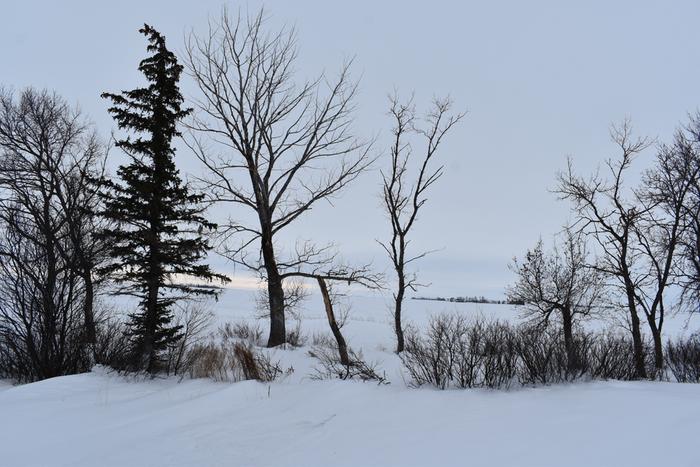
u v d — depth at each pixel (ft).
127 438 19.51
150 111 44.19
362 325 87.66
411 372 28.81
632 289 52.37
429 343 30.71
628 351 30.78
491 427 17.04
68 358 42.63
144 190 40.88
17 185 53.78
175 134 45.29
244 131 61.52
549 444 14.43
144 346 40.91
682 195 53.01
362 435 17.79
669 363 46.47
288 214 62.75
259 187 61.52
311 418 21.20
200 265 44.19
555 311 58.90
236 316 100.68
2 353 44.57
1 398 29.22
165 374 40.55
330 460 15.02
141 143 42.32
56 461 16.66
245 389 28.09
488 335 27.94
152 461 16.02
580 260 58.80
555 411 18.48
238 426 20.45
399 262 61.57
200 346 44.16
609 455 13.01
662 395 19.75
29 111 58.59
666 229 54.49
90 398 29.58
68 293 44.06
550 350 26.27
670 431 14.52
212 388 30.17
